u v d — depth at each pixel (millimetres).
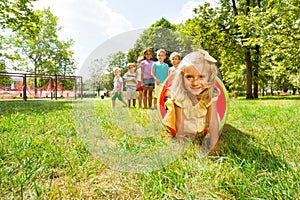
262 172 1930
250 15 17156
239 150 2451
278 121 4273
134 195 1616
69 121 4250
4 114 5344
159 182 1708
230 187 1670
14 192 1620
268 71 21344
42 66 33875
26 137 2979
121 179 1863
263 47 18828
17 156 2275
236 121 4359
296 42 15367
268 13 16141
